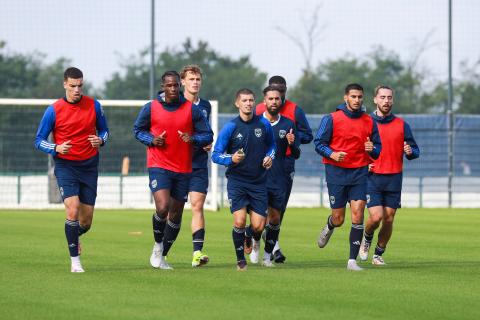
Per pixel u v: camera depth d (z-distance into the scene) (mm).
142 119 22719
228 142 22484
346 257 26719
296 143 24656
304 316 16219
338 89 118562
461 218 47688
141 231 36906
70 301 17641
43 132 21984
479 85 119000
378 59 123688
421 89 120062
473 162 64875
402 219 46812
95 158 22469
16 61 122625
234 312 16547
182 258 25969
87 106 22188
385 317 16203
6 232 35719
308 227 39938
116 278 20953
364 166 23266
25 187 67938
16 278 20891
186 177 23000
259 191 22641
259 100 128375
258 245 24750
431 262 25375
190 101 23719
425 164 64312
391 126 24781
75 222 22047
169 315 16219
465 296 18562
